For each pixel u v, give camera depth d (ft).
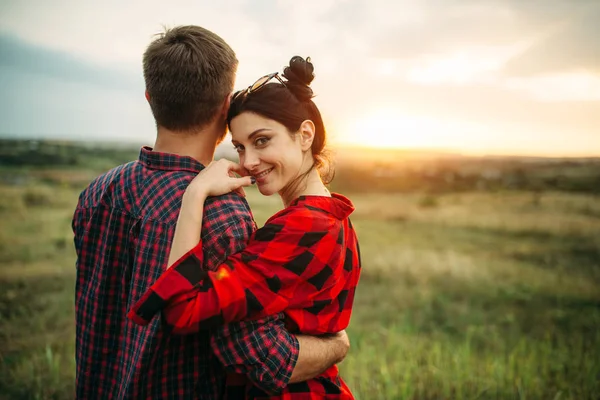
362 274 25.32
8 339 12.98
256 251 4.05
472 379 11.01
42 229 30.19
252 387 4.34
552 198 55.06
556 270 26.89
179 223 3.92
